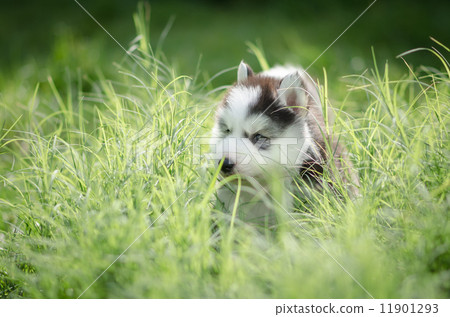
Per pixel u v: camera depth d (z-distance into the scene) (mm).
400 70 9672
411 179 4355
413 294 3393
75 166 4781
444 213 3922
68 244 3867
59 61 9227
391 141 4723
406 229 3834
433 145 4656
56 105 7777
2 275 4145
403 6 13992
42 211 4227
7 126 6996
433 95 5898
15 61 12461
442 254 3711
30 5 17578
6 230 4949
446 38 12328
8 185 5195
